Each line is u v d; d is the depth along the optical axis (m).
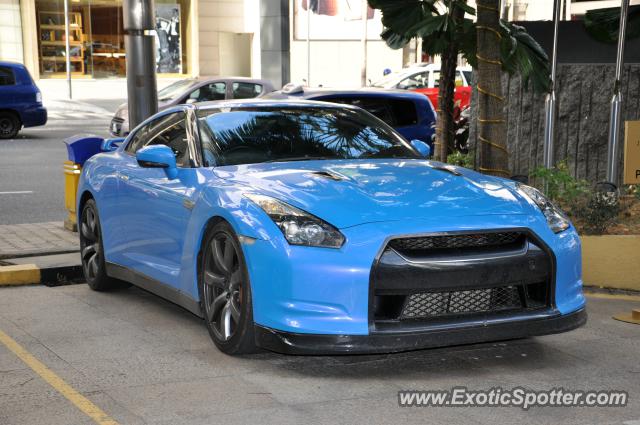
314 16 37.75
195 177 5.29
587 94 10.33
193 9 36.22
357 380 4.41
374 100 12.94
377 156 5.65
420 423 3.79
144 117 9.64
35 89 21.17
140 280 5.98
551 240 4.57
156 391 4.23
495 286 4.39
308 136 5.71
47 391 4.25
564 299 4.63
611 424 3.79
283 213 4.45
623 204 8.09
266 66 37.12
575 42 10.36
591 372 4.54
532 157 10.55
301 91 13.19
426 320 4.32
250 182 4.91
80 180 7.01
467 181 5.01
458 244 4.41
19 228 9.37
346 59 38.22
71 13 33.47
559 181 7.77
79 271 7.38
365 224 4.34
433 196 4.68
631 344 5.09
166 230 5.50
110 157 6.79
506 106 10.62
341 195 4.61
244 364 4.70
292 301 4.29
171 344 5.13
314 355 4.46
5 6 32.19
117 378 4.45
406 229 4.31
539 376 4.47
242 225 4.52
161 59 36.25
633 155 6.72
